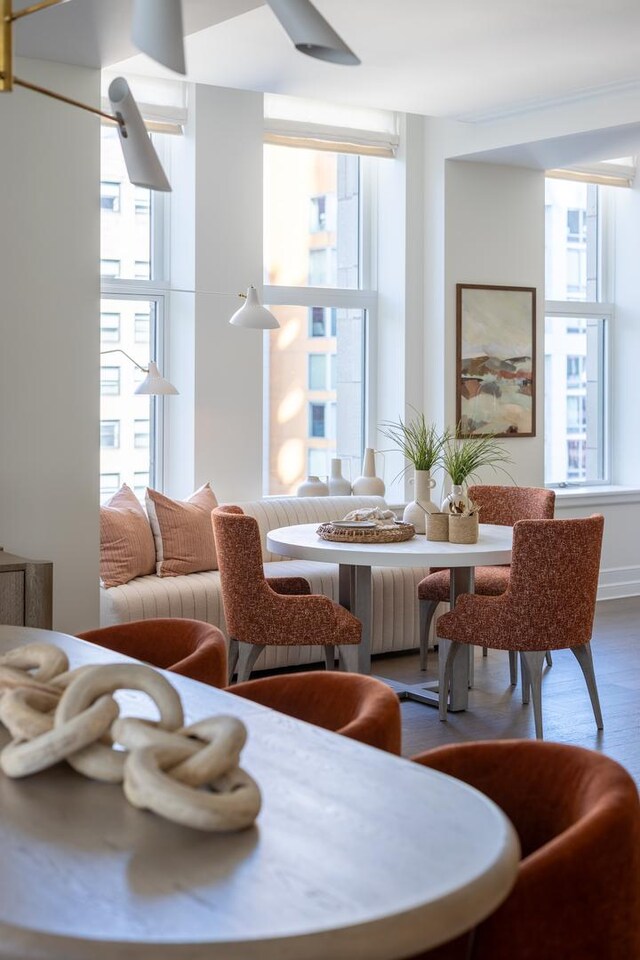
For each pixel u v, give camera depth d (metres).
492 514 6.11
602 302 8.59
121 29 4.09
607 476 8.67
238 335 6.54
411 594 6.29
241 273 6.54
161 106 6.27
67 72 4.59
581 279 8.53
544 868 1.72
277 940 1.26
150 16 1.78
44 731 1.82
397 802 1.68
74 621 4.73
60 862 1.47
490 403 7.41
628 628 7.11
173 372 6.57
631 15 4.82
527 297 7.52
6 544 4.57
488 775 2.10
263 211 6.80
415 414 7.33
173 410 6.57
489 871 1.44
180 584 5.63
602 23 4.92
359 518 5.26
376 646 6.19
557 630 4.66
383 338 7.41
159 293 6.53
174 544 5.86
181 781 1.63
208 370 6.45
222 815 1.53
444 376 7.21
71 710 1.81
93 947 1.25
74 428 4.69
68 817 1.64
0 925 1.29
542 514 5.91
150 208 6.53
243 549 4.75
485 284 7.34
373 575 6.16
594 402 8.62
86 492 4.73
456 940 1.78
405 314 7.26
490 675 6.00
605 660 6.26
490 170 7.32
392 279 7.32
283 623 4.79
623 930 1.78
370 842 1.53
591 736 4.83
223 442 6.52
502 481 7.50
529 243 7.52
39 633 2.91
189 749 1.68
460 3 4.65
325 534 5.04
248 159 6.53
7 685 2.01
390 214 7.32
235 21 4.82
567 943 1.73
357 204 7.37
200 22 3.91
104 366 6.43
